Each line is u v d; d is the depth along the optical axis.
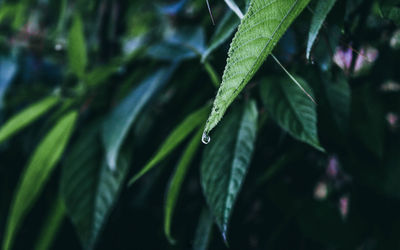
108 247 0.57
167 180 0.55
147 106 0.49
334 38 0.41
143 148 0.55
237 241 0.54
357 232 0.51
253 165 0.54
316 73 0.46
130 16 0.63
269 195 0.53
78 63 0.53
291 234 0.55
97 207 0.48
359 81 0.51
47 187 0.58
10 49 0.61
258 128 0.48
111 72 0.52
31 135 0.61
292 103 0.43
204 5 0.53
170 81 0.52
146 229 0.57
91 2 0.62
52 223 0.52
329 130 0.47
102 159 0.50
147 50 0.52
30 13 0.66
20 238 0.58
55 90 0.55
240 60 0.32
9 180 0.61
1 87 0.58
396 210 0.51
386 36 0.48
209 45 0.43
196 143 0.46
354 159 0.49
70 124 0.52
